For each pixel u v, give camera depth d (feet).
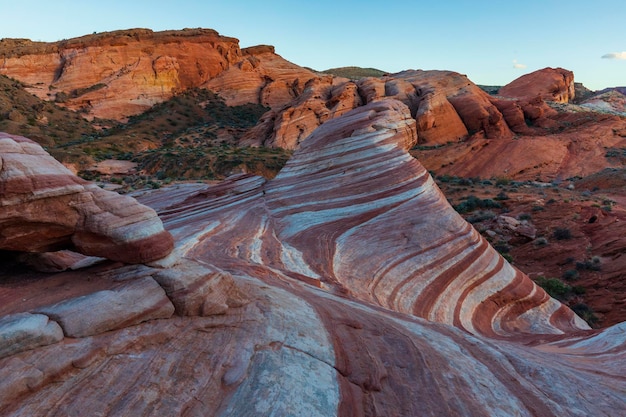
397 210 65.82
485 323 52.24
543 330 53.88
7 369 16.06
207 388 18.94
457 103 296.71
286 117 270.05
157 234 25.59
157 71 364.38
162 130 305.94
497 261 61.72
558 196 138.21
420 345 27.96
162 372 18.94
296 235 61.21
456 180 188.55
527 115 295.28
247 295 28.63
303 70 430.20
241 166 197.67
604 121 265.54
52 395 16.11
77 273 24.75
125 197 25.86
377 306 39.88
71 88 349.00
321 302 33.17
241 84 390.01
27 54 364.38
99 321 19.76
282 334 24.62
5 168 20.53
